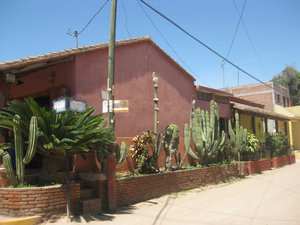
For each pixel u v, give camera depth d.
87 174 7.90
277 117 23.23
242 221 7.01
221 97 17.98
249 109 18.52
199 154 13.03
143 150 10.14
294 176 16.58
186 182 11.38
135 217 7.16
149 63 11.95
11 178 6.45
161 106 12.47
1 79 7.55
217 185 13.12
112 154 7.64
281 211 8.15
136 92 11.12
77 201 7.00
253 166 17.78
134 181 8.91
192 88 15.16
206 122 13.53
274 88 31.22
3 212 6.15
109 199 7.83
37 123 6.37
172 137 11.28
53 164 7.10
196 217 7.34
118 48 10.48
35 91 10.06
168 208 8.30
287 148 25.22
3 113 6.69
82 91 8.74
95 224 6.38
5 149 7.51
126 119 10.54
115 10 8.33
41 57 7.79
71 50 8.52
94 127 6.93
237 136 16.92
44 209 6.30
